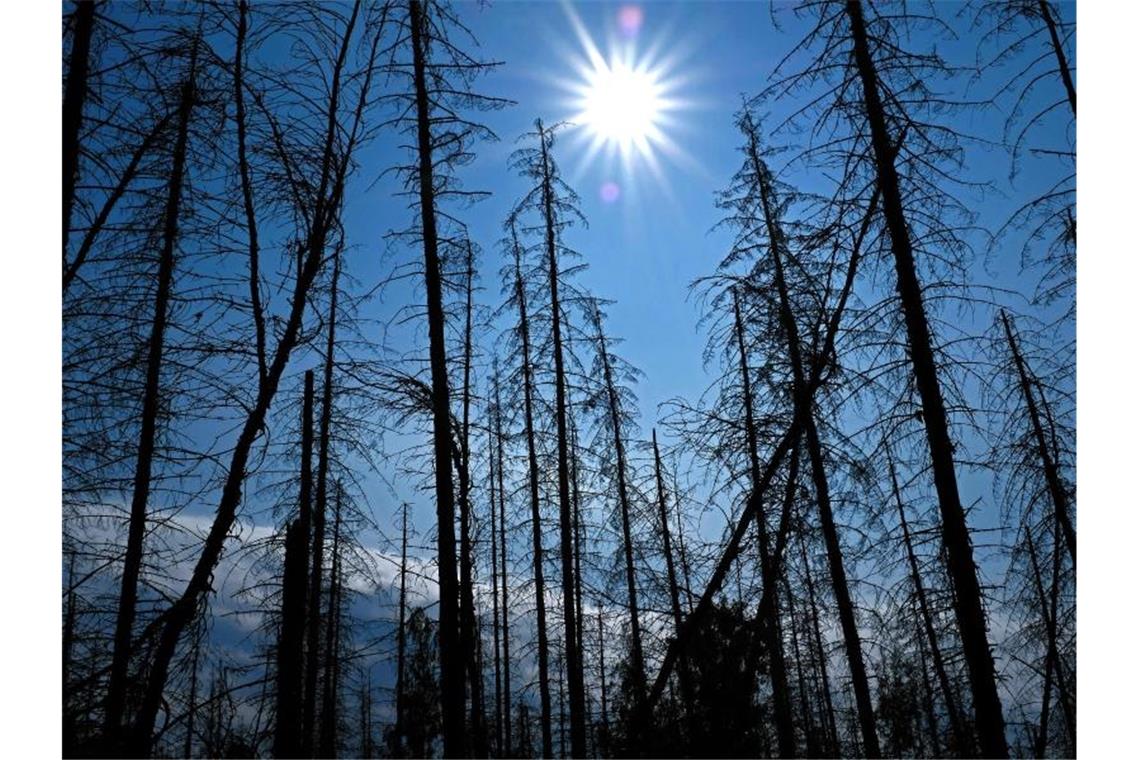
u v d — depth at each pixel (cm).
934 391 888
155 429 915
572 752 1606
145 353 910
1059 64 933
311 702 1420
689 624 975
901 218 937
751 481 1221
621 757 944
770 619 1092
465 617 1118
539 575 1923
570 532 1827
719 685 937
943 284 927
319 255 928
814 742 1973
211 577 802
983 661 826
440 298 1085
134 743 697
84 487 821
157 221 911
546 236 1977
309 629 1455
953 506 861
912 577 1058
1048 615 1130
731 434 1189
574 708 1647
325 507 1492
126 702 754
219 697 796
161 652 743
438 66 1093
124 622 807
